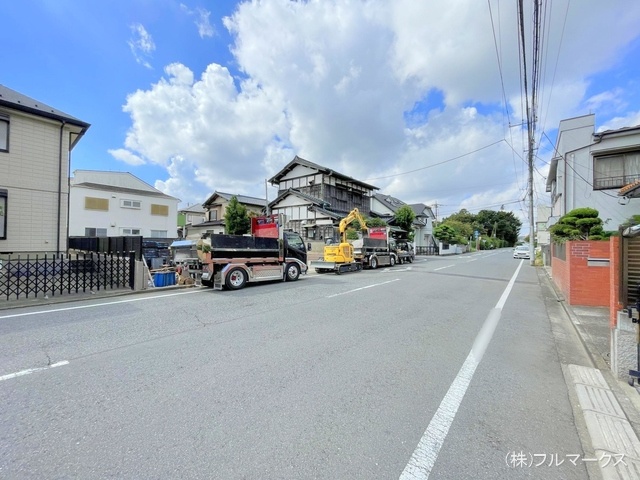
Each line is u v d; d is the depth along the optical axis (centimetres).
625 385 325
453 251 3884
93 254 1001
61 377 333
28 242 1092
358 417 261
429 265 1955
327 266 1436
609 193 1312
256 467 203
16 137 1072
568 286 752
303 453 216
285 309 661
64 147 1185
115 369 354
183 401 285
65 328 514
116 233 2125
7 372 345
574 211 1093
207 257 930
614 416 267
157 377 334
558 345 462
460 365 374
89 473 196
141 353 404
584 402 290
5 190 1044
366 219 2588
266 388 310
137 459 209
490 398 298
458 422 257
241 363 372
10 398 289
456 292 906
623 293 363
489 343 459
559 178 1614
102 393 299
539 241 3047
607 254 702
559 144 1616
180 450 218
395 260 1991
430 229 4438
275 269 1071
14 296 776
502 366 376
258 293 868
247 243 1016
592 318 601
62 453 214
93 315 603
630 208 1273
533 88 912
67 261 948
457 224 4850
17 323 543
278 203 2838
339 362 377
